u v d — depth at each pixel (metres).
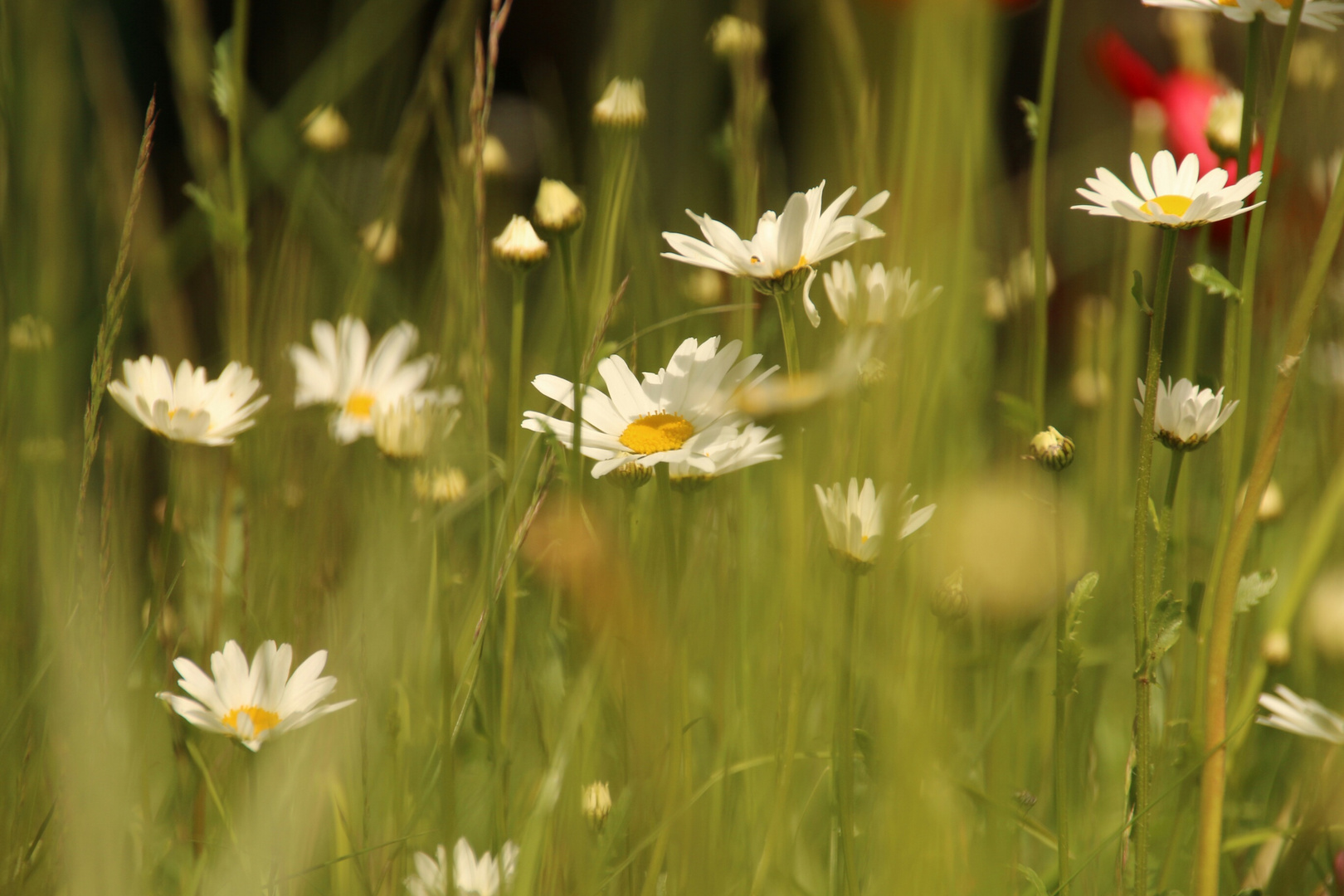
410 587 1.39
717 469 1.34
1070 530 1.35
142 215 1.48
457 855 1.37
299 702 1.37
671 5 1.28
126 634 1.38
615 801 1.39
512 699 1.43
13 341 1.40
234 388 1.44
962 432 1.36
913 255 1.24
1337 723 1.35
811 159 1.23
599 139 1.45
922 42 1.23
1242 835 1.43
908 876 1.26
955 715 1.32
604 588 1.32
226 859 1.37
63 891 1.34
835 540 1.33
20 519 1.40
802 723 1.40
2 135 1.39
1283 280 1.49
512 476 1.40
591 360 1.37
